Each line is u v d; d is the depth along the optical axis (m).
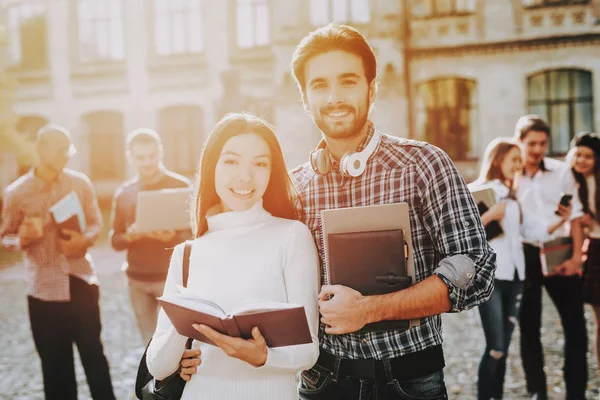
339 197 1.96
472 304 1.71
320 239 1.98
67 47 19.53
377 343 1.86
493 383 3.81
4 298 8.73
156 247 4.08
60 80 19.58
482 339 5.66
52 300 3.69
